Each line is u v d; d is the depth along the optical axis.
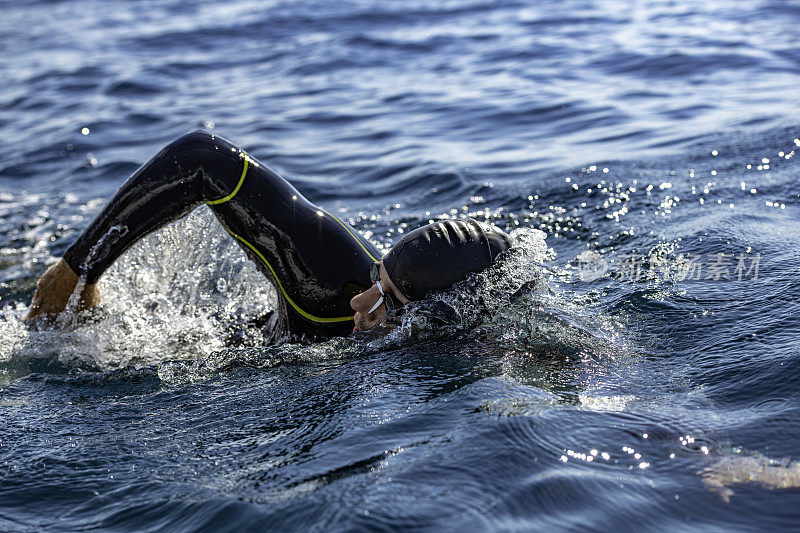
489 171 6.29
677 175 5.38
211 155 3.28
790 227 4.04
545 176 5.86
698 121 7.00
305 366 2.96
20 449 2.47
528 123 7.82
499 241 3.01
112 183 7.06
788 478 1.91
